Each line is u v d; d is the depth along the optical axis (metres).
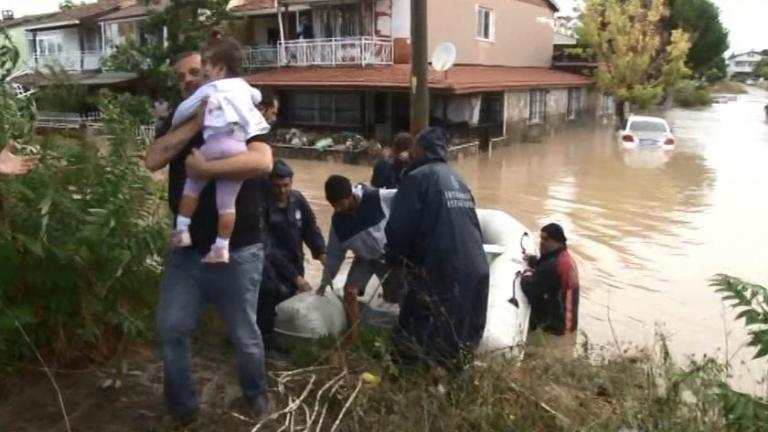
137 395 4.06
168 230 4.18
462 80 22.44
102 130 4.44
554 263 6.11
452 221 4.30
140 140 4.44
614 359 4.81
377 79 22.88
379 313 5.21
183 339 3.62
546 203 13.66
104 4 42.09
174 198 3.64
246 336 3.71
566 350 5.58
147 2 26.62
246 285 3.63
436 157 4.49
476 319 4.35
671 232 11.14
